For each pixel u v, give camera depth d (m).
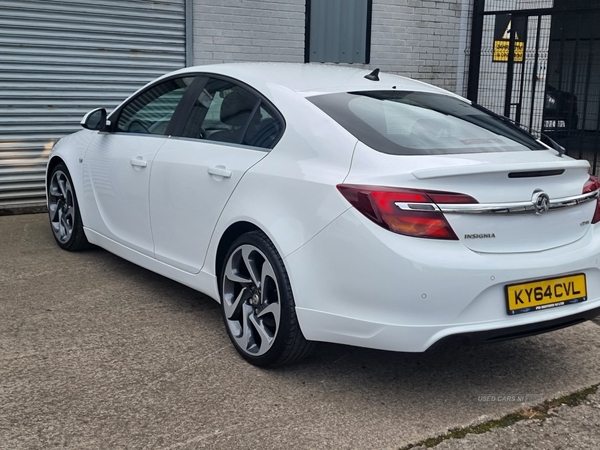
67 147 5.19
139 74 7.52
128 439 2.69
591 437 2.86
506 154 3.15
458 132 3.40
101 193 4.68
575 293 3.05
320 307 2.96
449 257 2.73
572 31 11.89
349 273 2.84
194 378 3.23
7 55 6.67
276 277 3.13
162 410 2.92
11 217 6.66
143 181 4.17
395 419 2.93
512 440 2.81
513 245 2.89
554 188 3.03
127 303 4.22
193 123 4.00
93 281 4.62
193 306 4.21
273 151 3.34
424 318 2.74
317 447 2.69
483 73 10.30
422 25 9.65
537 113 10.71
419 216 2.73
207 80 4.06
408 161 2.90
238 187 3.40
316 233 2.95
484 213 2.80
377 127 3.21
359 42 9.14
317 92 3.49
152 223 4.13
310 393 3.13
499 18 10.28
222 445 2.68
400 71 9.62
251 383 3.21
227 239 3.56
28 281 4.57
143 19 7.40
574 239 3.13
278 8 8.32
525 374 3.43
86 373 3.24
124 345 3.58
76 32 7.00
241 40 8.12
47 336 3.66
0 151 6.82
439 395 3.16
